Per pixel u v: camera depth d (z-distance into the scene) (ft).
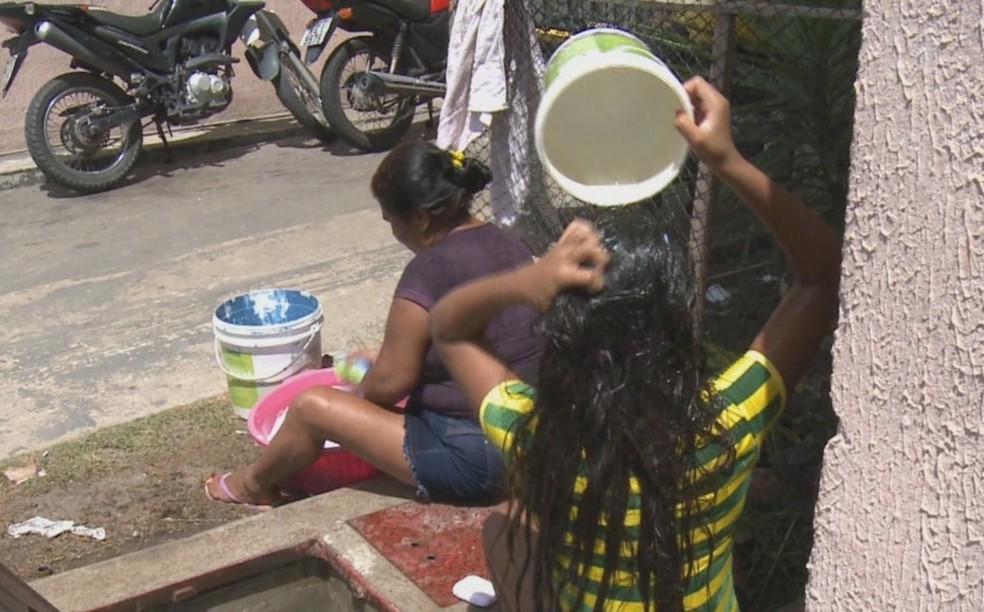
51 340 16.55
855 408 5.37
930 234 4.87
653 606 5.81
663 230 5.72
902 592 5.29
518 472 5.94
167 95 24.09
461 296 6.06
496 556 7.80
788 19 9.78
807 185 9.98
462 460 10.19
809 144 9.83
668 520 5.58
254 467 11.58
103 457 12.98
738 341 10.61
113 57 23.38
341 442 10.71
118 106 23.63
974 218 4.70
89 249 20.44
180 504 11.93
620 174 5.86
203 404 14.26
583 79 5.67
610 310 5.39
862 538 5.44
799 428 9.78
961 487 4.96
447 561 9.82
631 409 5.42
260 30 25.31
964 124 4.67
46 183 24.81
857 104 5.12
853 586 5.53
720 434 5.65
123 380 15.19
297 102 25.99
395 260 19.21
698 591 6.00
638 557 5.61
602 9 12.41
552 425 5.60
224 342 13.26
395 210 10.12
